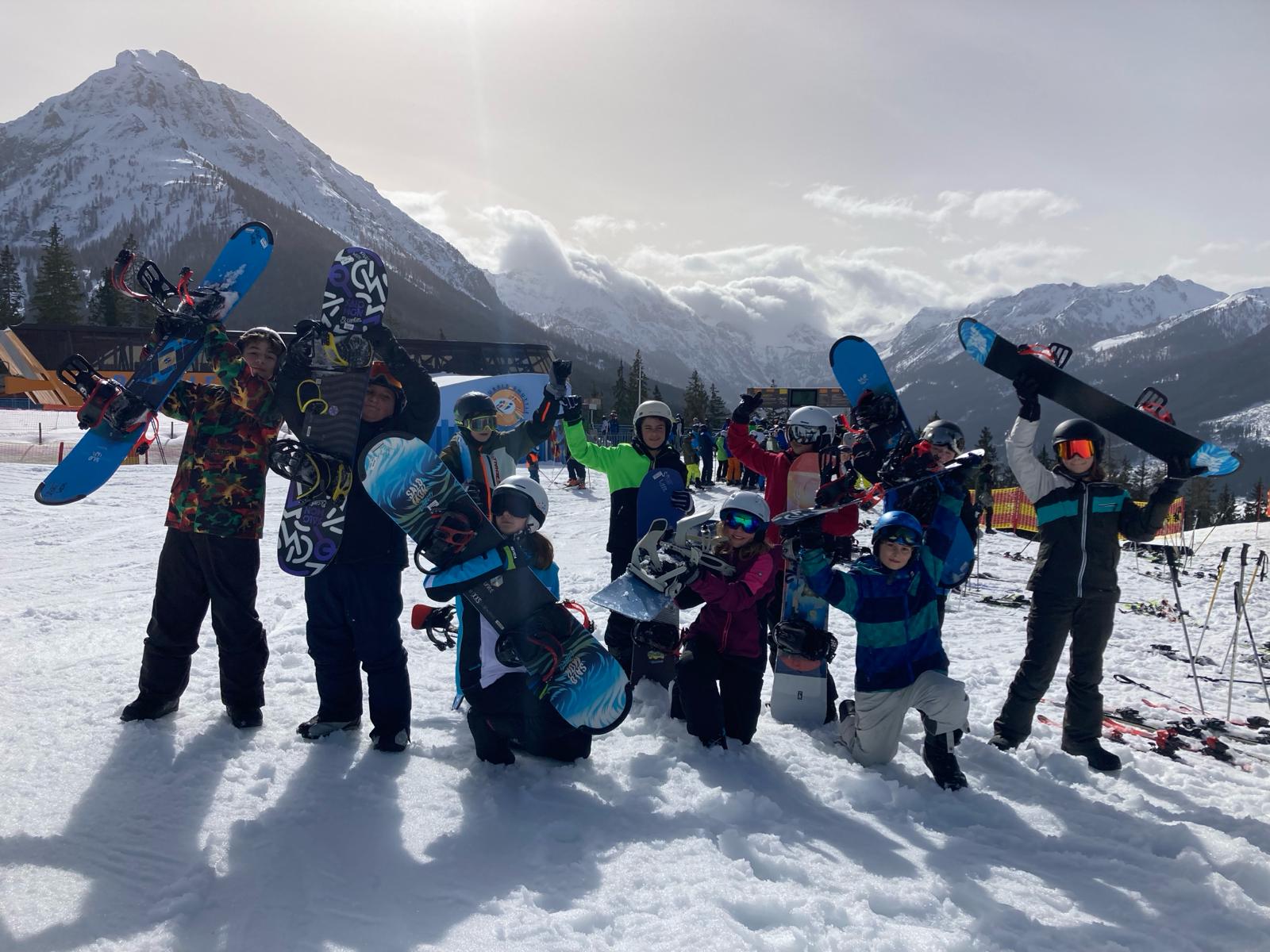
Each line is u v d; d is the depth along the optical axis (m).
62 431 26.38
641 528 5.21
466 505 3.64
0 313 82.62
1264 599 10.62
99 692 4.23
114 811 3.02
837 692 4.97
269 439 3.80
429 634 4.14
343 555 3.67
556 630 3.67
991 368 4.69
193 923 2.45
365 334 3.68
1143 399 4.43
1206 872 3.16
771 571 4.19
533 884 2.77
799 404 25.41
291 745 3.71
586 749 3.86
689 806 3.46
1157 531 4.26
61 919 2.40
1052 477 4.48
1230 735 5.07
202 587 3.81
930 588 4.05
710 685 4.16
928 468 4.34
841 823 3.50
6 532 10.26
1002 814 3.68
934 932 2.62
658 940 2.46
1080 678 4.40
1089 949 2.64
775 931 2.55
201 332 3.84
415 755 3.75
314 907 2.56
